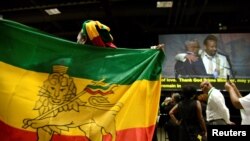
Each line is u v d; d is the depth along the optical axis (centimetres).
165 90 1123
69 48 239
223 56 1140
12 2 1009
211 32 1157
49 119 218
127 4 1103
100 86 238
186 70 1131
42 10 1068
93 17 1142
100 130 225
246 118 294
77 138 220
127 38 1314
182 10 1085
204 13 1191
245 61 1137
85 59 241
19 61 224
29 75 224
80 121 224
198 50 1145
